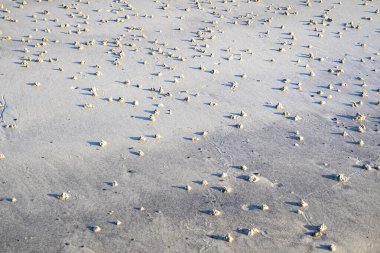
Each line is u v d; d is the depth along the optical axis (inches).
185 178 489.1
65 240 392.2
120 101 636.7
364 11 1058.7
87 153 522.3
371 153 551.5
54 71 707.4
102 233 403.2
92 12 961.5
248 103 661.3
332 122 621.3
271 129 597.9
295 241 406.9
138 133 568.4
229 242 400.8
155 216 428.8
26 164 494.3
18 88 647.8
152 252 385.7
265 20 979.9
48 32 847.1
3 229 400.2
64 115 594.9
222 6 1056.2
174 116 614.2
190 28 923.4
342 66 799.1
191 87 696.4
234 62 789.2
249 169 509.4
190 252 387.9
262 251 393.4
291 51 847.7
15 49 770.8
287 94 693.9
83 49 791.7
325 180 497.0
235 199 459.8
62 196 443.5
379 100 686.5
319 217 438.9
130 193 460.1
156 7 1019.3
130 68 738.8
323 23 975.0
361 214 446.6
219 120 612.7
